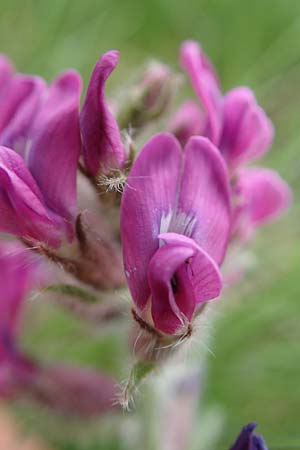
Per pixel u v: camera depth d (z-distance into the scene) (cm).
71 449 20
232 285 18
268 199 18
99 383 18
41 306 20
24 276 18
